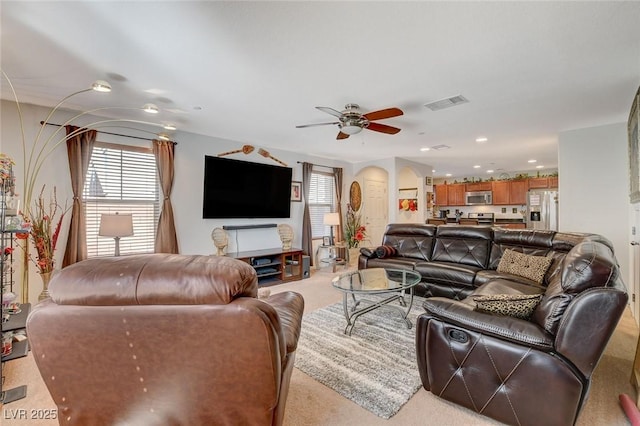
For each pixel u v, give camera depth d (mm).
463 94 2932
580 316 1365
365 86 2740
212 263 1112
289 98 3039
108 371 1163
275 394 1140
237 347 1078
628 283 3717
